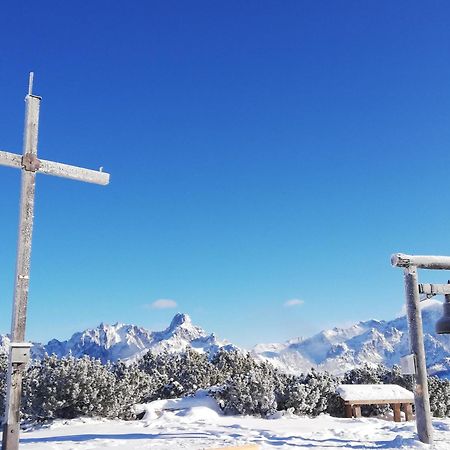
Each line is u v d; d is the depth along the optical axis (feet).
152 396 108.17
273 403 80.02
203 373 122.52
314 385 90.53
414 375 40.01
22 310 29.07
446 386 103.04
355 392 83.82
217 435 46.57
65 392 74.69
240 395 79.82
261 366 145.89
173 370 138.31
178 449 37.27
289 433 47.26
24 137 31.32
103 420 74.18
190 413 75.72
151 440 43.55
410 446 37.78
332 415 89.25
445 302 39.27
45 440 46.93
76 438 47.83
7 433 27.43
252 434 46.68
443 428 49.65
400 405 86.33
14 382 27.99
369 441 41.60
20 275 29.40
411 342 40.42
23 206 30.42
